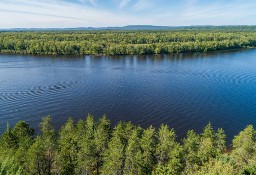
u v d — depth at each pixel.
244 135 70.44
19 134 68.56
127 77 160.12
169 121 100.06
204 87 140.00
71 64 199.25
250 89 136.25
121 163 57.62
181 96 126.12
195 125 96.94
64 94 128.50
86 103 117.06
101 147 65.94
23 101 118.81
